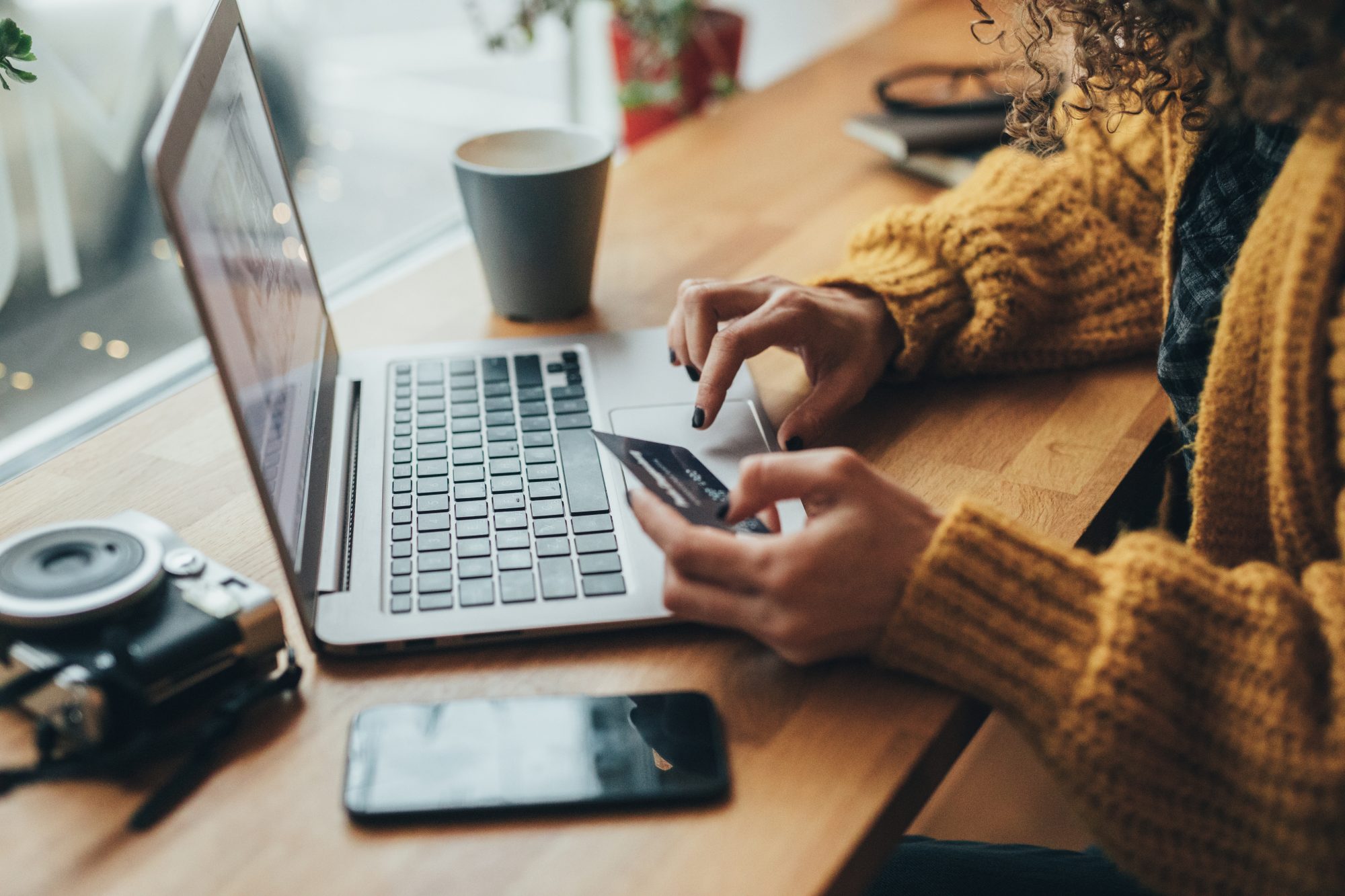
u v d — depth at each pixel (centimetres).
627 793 43
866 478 51
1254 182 62
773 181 106
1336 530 52
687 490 58
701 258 91
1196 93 62
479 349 75
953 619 48
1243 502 60
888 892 69
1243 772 45
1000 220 76
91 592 45
